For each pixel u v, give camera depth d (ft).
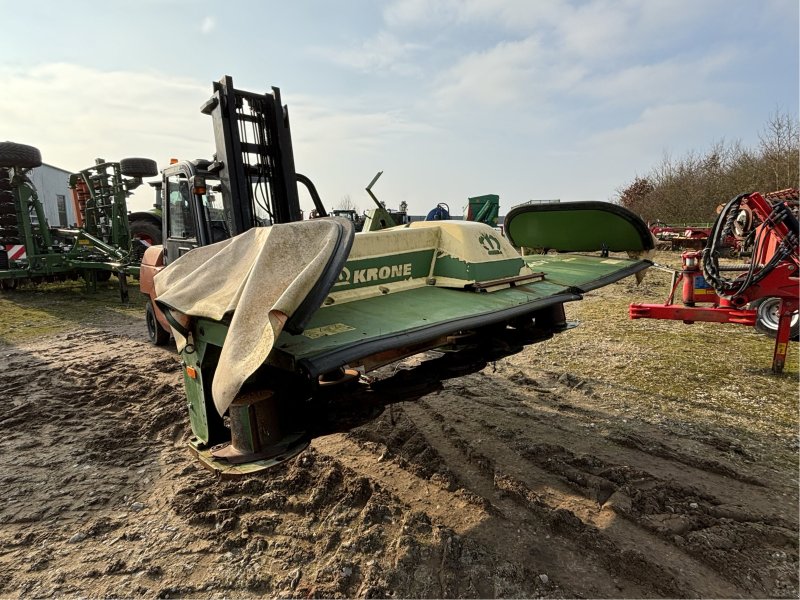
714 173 73.77
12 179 35.17
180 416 13.79
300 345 6.66
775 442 11.71
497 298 10.16
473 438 12.00
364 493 9.82
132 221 39.01
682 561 7.81
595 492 9.64
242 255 8.15
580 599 7.14
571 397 14.71
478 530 8.65
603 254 15.39
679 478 10.16
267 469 7.20
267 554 8.24
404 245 10.37
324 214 16.17
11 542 8.65
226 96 12.71
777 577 7.43
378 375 15.52
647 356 18.30
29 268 35.29
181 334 8.39
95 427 13.42
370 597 7.23
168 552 8.32
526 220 15.83
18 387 16.62
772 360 17.38
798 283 16.26
